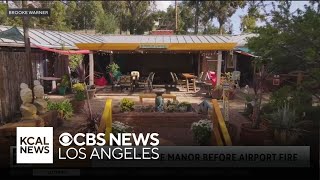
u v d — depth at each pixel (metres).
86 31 46.12
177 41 20.75
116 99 14.55
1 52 8.77
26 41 8.56
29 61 8.70
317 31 6.57
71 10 48.84
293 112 7.72
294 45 6.94
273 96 7.98
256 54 7.44
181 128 9.34
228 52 21.31
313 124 8.04
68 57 19.42
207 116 9.52
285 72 7.72
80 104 11.07
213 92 14.59
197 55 23.42
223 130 7.15
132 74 18.97
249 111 10.92
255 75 8.54
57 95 16.19
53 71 18.48
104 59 23.27
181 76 21.25
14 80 9.41
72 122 9.69
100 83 19.98
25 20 8.49
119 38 23.09
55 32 22.02
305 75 7.54
